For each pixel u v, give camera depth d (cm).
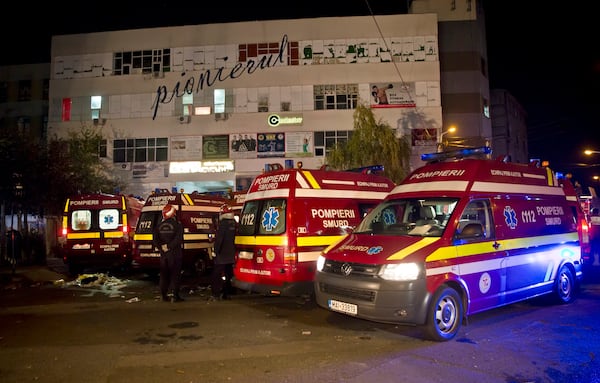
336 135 3269
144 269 1276
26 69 3897
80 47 3466
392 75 3297
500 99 4559
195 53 3403
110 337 611
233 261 866
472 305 610
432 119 3256
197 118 3341
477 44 3809
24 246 1903
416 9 3866
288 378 448
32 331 648
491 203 669
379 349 542
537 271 722
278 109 3309
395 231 659
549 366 477
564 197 831
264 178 838
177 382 441
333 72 3312
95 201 1309
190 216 1256
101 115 3403
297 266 744
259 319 712
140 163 3347
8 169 1733
